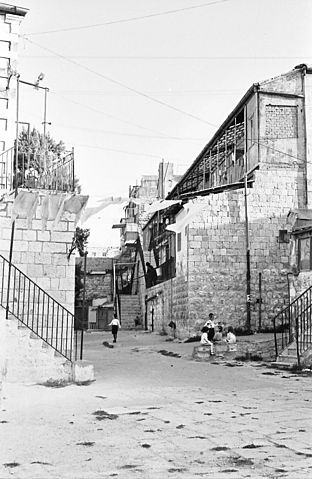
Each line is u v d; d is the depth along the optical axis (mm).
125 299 41250
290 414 8914
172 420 8492
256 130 24531
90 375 12773
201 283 23984
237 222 24391
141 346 24219
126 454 6496
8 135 16500
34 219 14273
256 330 23781
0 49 16828
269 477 5559
